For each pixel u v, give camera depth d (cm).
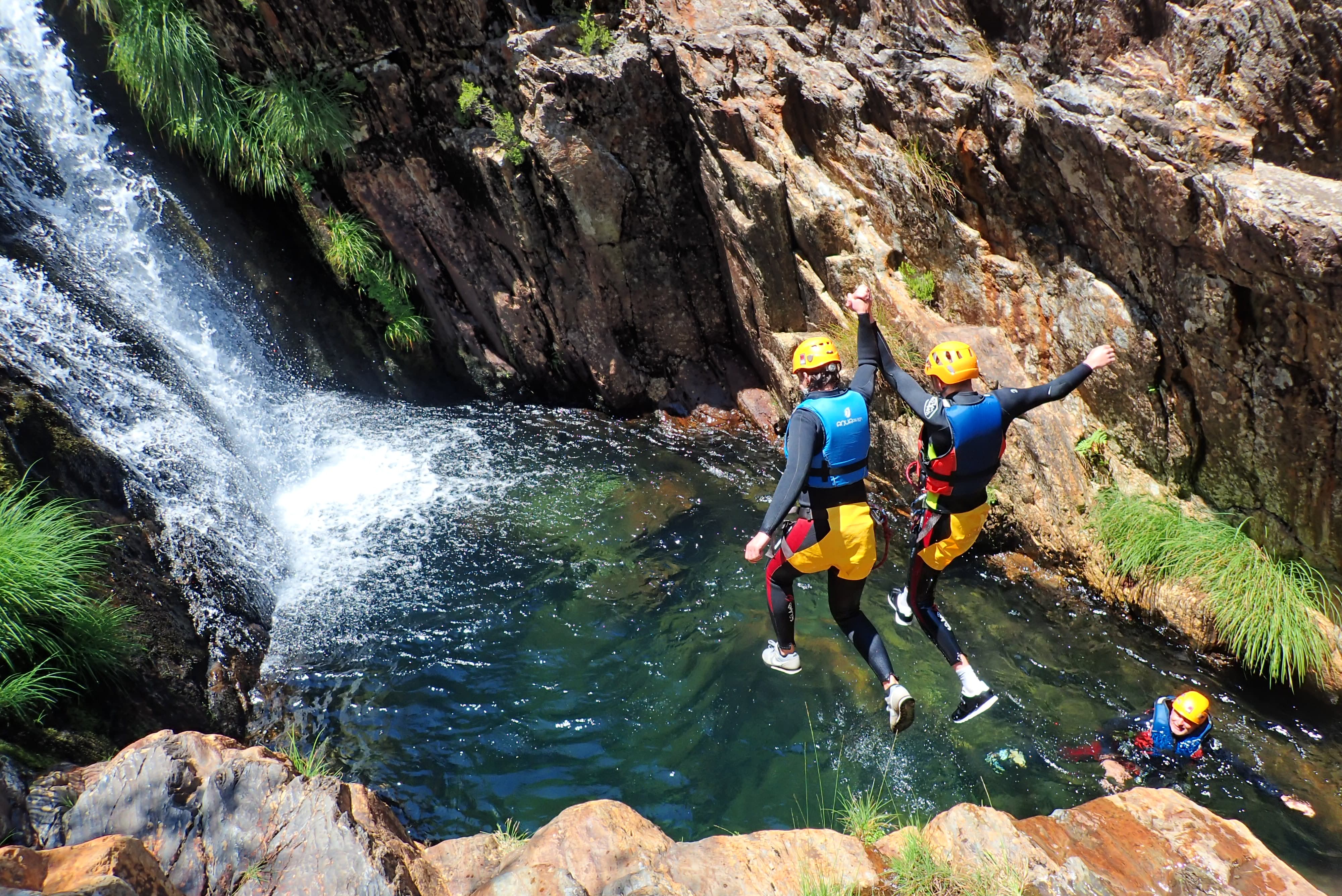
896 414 739
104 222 771
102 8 771
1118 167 555
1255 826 474
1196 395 592
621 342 928
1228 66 512
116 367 677
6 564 432
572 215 846
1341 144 499
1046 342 660
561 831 385
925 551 447
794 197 759
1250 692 565
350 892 327
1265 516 592
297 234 941
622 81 798
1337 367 509
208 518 644
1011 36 615
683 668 593
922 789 498
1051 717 548
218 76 823
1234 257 511
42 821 343
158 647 515
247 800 350
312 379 944
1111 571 634
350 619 641
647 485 809
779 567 447
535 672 595
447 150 858
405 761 526
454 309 966
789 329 835
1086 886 351
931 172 678
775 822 480
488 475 834
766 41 763
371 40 809
